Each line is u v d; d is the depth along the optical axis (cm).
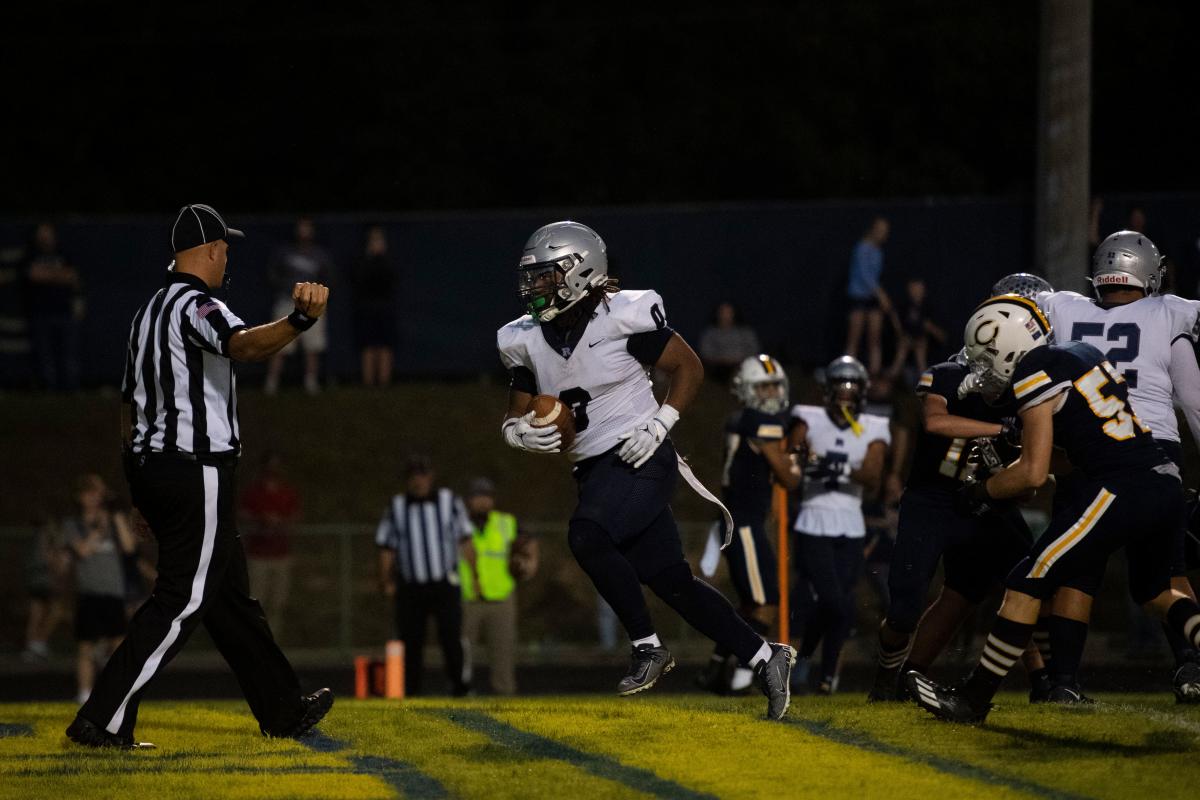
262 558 5216
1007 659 1859
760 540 3122
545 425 1791
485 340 6347
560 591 5684
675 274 6150
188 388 1777
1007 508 2181
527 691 4431
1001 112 7831
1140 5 7900
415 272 6359
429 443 6550
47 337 6319
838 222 6059
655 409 1873
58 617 5278
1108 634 5066
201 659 5297
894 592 2228
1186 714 2002
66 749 1806
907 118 7862
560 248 1791
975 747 1756
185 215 1842
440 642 4012
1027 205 5909
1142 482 1836
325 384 6906
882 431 3219
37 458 6400
